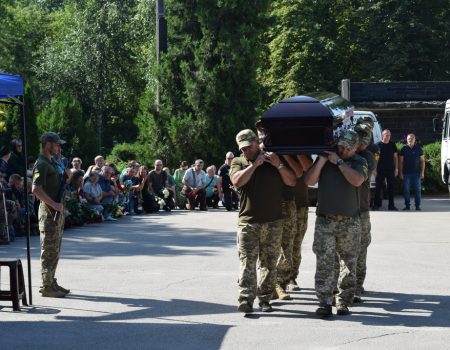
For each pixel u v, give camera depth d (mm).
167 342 10820
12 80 13258
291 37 66688
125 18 78750
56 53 80125
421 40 65688
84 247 20922
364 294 14180
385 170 32688
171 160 42719
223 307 13094
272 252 12594
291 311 12758
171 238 23062
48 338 11094
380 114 49906
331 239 12305
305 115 12219
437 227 25734
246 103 43125
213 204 35188
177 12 43406
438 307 13055
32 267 17422
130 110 85125
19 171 25094
